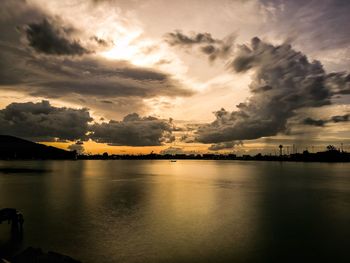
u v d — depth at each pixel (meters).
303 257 26.08
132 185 89.12
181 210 46.66
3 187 80.56
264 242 29.97
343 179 112.31
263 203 54.47
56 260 21.30
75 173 150.75
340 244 29.52
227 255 26.42
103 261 24.92
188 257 25.88
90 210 46.09
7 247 28.19
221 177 126.38
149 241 30.00
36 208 47.91
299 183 96.81
